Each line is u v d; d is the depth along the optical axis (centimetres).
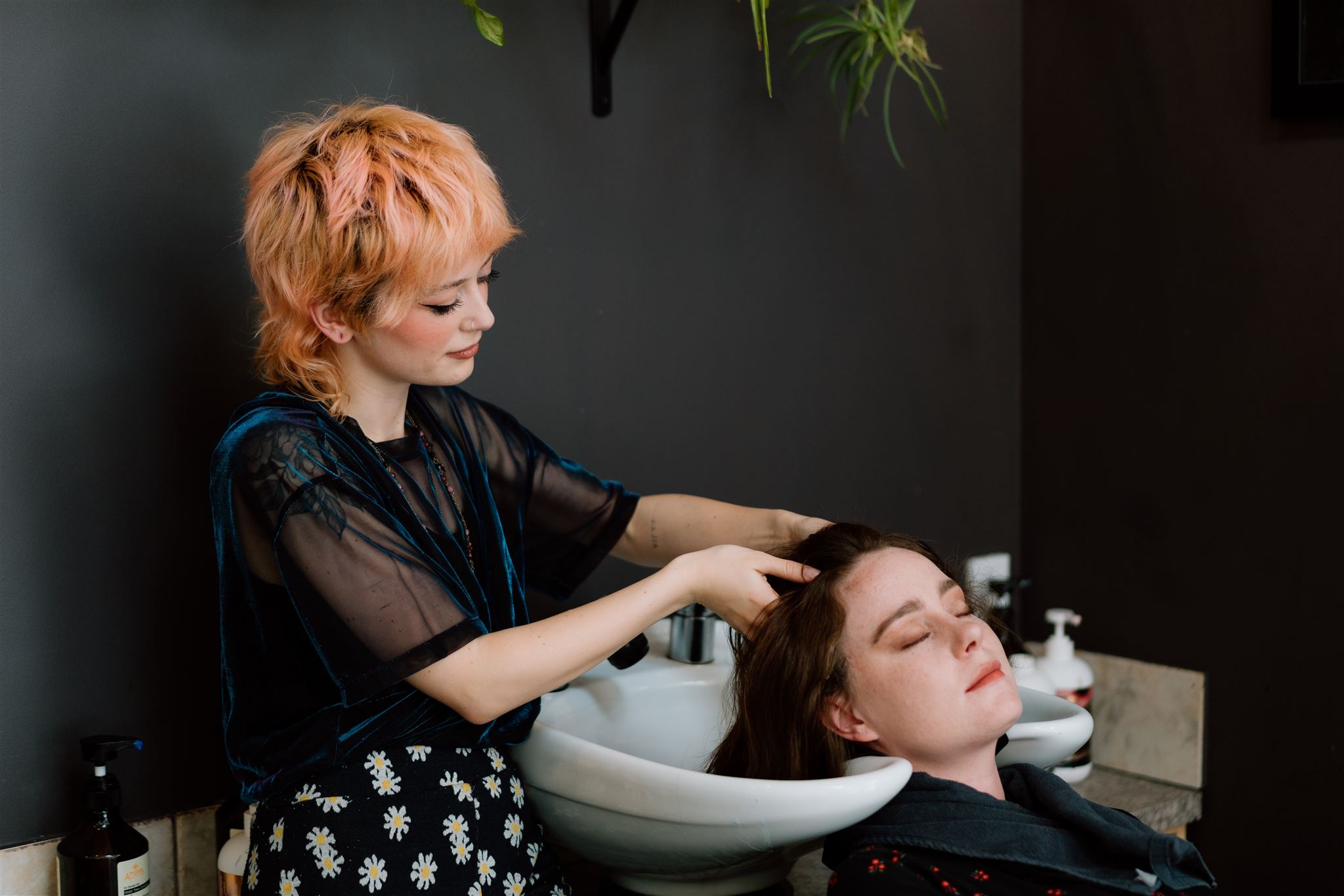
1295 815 181
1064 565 208
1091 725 126
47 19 120
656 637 155
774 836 101
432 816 105
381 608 100
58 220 121
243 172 134
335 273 101
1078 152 201
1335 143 171
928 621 114
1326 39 169
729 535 132
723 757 124
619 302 165
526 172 155
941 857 107
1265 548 182
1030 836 107
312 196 101
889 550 119
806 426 187
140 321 127
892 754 115
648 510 138
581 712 133
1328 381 173
